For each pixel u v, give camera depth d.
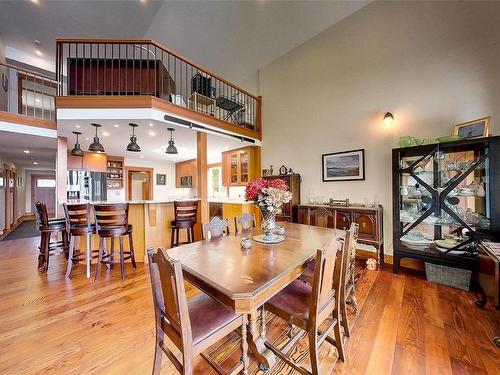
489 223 2.46
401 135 3.33
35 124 3.96
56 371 1.44
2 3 4.12
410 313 2.08
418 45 3.18
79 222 3.02
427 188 2.84
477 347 1.64
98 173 5.96
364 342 1.71
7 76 5.44
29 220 8.79
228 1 4.02
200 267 1.38
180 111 3.59
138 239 3.63
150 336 1.79
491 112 2.67
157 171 7.80
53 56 5.80
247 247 1.77
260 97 5.41
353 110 3.84
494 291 1.97
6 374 1.42
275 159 5.12
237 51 5.25
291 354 1.60
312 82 4.45
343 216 3.49
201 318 1.27
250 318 1.39
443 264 2.62
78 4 4.23
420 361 1.52
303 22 4.13
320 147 4.30
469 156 2.71
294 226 2.73
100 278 2.92
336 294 1.50
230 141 4.90
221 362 1.54
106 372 1.44
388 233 3.45
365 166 3.70
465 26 2.83
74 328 1.88
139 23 4.72
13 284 2.74
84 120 3.24
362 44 3.73
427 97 3.10
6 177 6.62
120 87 3.49
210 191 7.12
